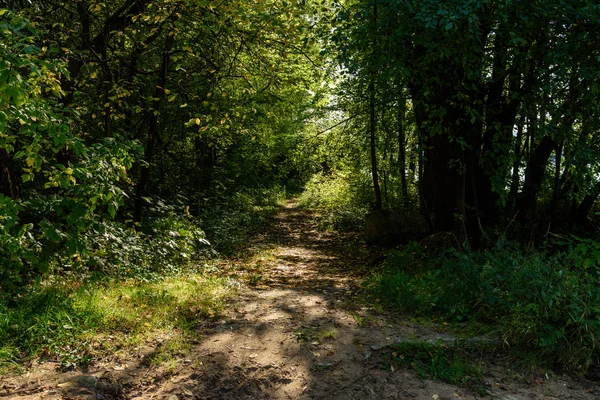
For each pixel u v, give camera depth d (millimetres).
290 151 23594
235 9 7379
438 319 5832
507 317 5395
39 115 4352
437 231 10586
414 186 18203
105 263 6785
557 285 5242
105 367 4227
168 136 15953
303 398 4090
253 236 15523
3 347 4148
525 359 4793
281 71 8383
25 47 3713
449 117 8781
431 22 6117
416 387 4309
